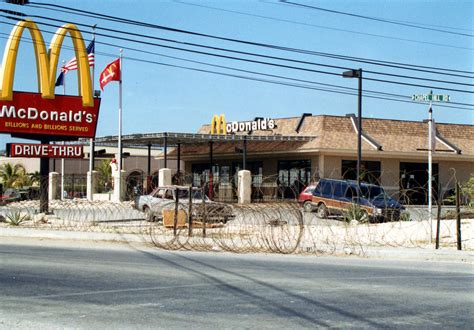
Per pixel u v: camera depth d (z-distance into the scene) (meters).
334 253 16.48
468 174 46.56
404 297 9.70
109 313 8.29
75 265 13.09
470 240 18.25
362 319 8.06
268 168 45.62
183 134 39.91
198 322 7.80
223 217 20.64
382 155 42.28
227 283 10.88
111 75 39.94
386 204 23.78
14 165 61.06
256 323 7.76
